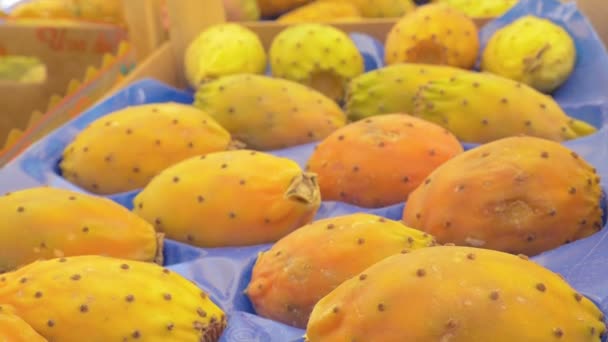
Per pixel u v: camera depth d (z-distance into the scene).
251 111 0.47
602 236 0.33
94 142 0.43
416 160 0.39
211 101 0.48
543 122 0.44
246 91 0.48
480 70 0.57
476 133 0.44
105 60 0.58
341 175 0.40
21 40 0.63
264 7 0.72
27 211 0.34
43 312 0.28
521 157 0.33
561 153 0.34
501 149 0.34
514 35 0.53
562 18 0.56
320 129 0.47
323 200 0.41
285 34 0.57
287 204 0.36
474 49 0.55
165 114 0.44
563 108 0.51
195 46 0.59
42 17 0.68
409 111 0.48
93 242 0.34
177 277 0.31
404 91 0.48
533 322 0.24
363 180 0.39
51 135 0.48
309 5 0.70
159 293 0.29
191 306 0.29
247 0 0.69
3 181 0.44
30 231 0.34
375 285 0.25
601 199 0.34
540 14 0.57
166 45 0.61
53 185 0.44
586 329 0.25
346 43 0.56
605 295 0.29
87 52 0.62
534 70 0.52
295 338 0.30
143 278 0.29
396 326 0.25
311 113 0.48
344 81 0.55
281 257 0.32
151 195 0.38
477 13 0.66
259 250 0.36
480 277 0.25
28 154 0.46
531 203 0.33
